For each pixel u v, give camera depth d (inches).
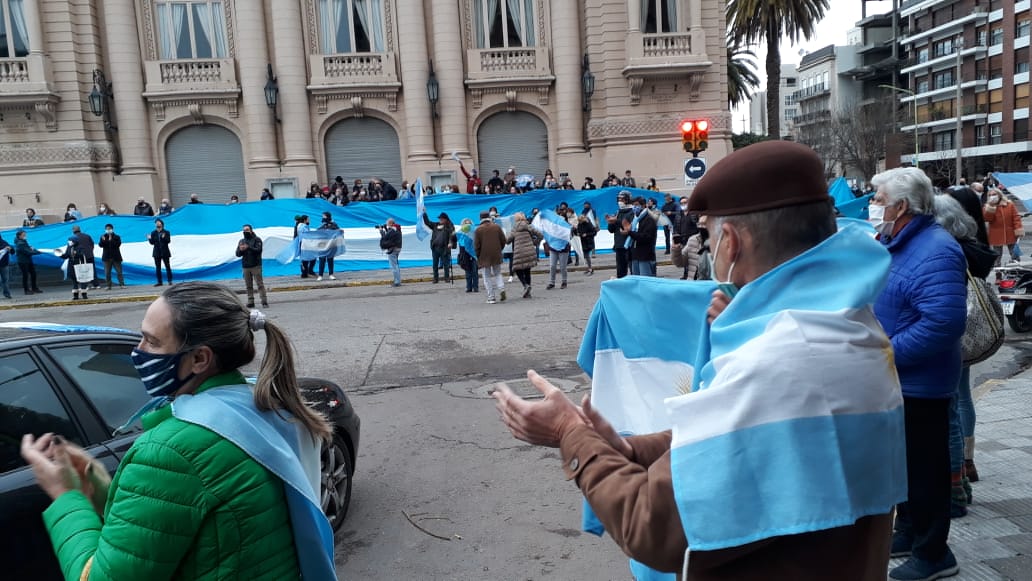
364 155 1021.2
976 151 2475.4
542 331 409.7
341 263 800.9
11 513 101.6
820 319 49.2
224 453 65.4
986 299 146.3
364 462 219.6
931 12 2748.5
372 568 155.6
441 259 691.4
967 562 136.1
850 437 47.6
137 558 62.3
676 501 47.0
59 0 922.1
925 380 120.5
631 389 81.7
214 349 70.4
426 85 991.0
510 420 60.5
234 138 998.4
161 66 965.8
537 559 156.4
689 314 76.0
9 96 904.3
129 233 776.3
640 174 1011.9
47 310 609.9
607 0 992.2
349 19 992.9
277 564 68.1
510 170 924.6
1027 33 2311.8
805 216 53.1
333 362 356.8
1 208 935.0
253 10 958.4
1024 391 246.5
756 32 1194.6
